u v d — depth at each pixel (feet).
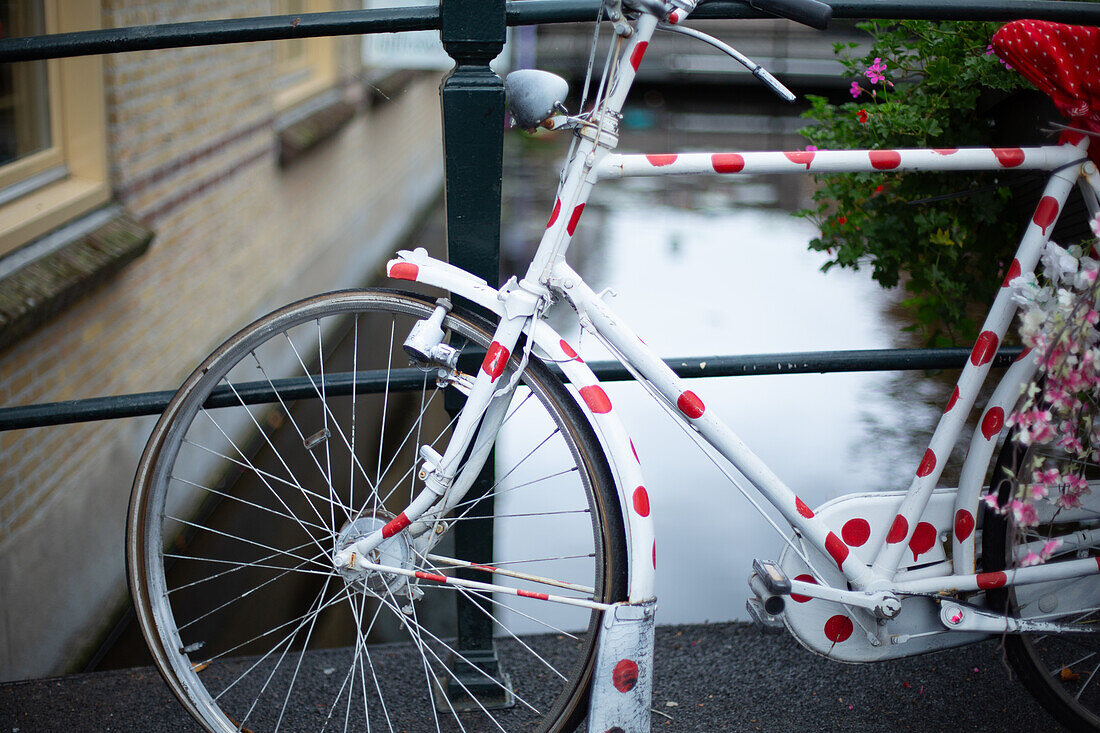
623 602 4.83
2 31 8.56
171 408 5.09
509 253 18.42
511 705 6.01
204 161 11.82
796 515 5.02
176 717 5.93
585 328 4.80
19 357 8.00
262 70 13.71
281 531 9.91
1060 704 5.44
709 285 16.72
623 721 4.87
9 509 7.84
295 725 5.88
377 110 20.27
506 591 4.90
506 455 10.76
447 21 4.89
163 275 10.82
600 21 4.44
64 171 9.39
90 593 9.36
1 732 5.76
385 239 21.43
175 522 9.82
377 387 5.50
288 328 5.11
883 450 10.96
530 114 4.42
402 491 5.56
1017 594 5.34
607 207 22.07
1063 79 4.68
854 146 7.76
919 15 5.31
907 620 5.23
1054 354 4.55
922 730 5.72
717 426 4.87
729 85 39.32
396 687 6.21
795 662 6.32
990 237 7.42
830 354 5.85
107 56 9.38
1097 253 4.97
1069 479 4.83
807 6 4.69
